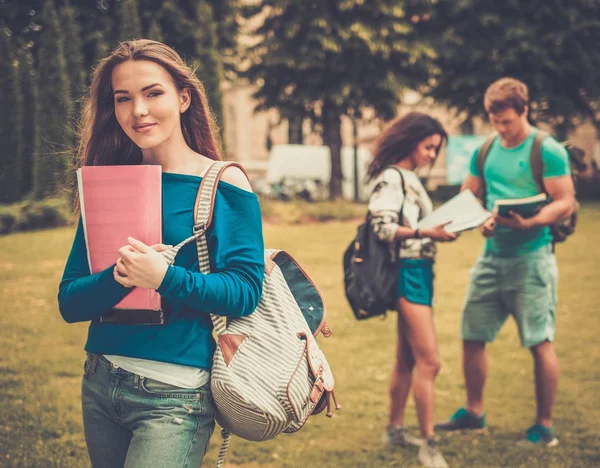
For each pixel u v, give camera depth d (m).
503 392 6.72
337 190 30.70
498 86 5.20
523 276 5.24
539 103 31.83
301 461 5.04
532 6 30.44
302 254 15.26
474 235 18.88
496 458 5.09
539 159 5.15
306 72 29.36
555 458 5.08
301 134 46.66
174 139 2.53
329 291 11.42
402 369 5.30
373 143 5.07
